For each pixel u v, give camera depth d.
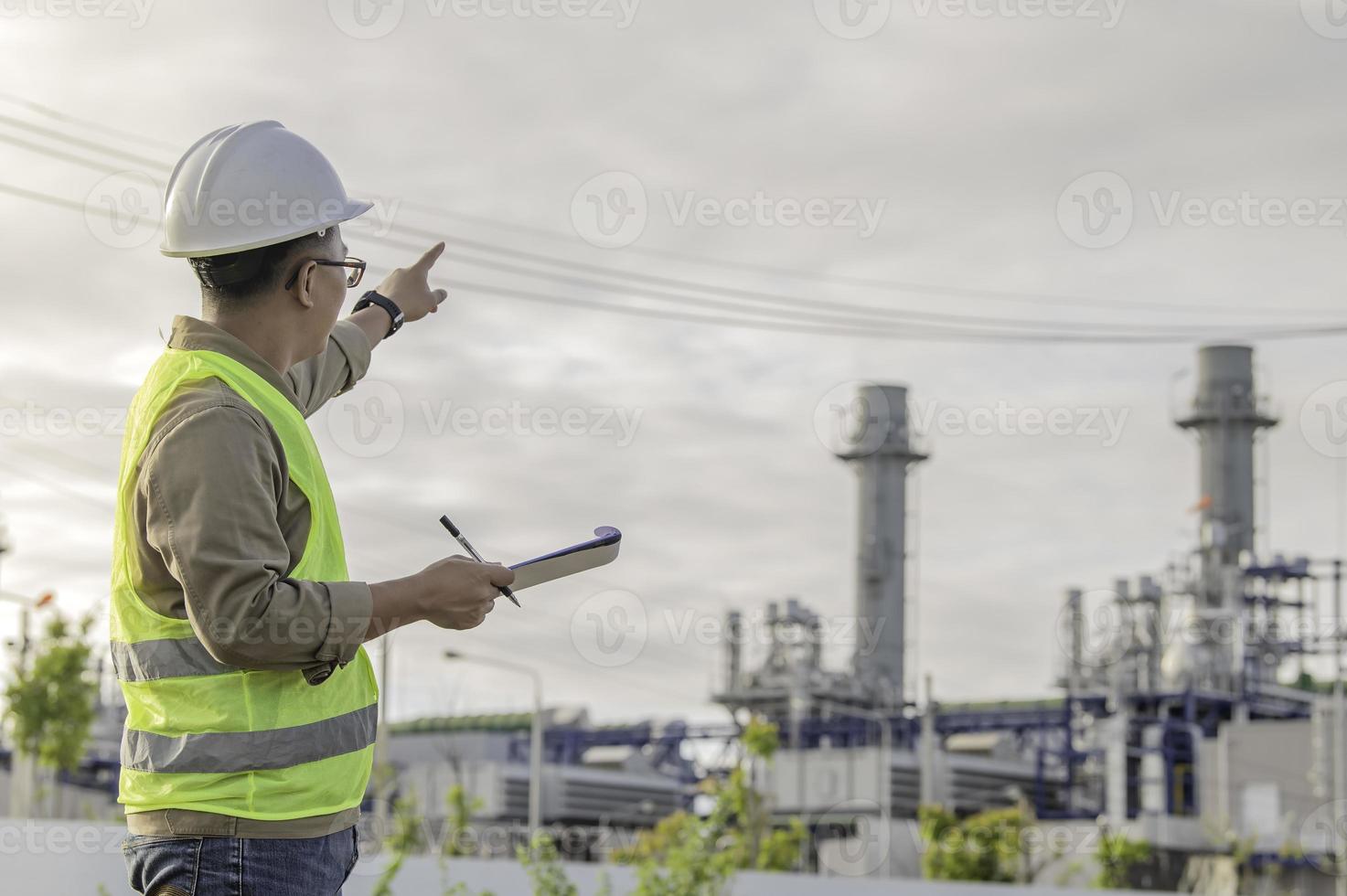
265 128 2.95
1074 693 60.06
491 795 66.88
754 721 48.53
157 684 2.70
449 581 2.76
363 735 2.87
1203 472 60.66
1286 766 53.00
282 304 2.87
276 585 2.59
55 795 38.03
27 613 37.47
